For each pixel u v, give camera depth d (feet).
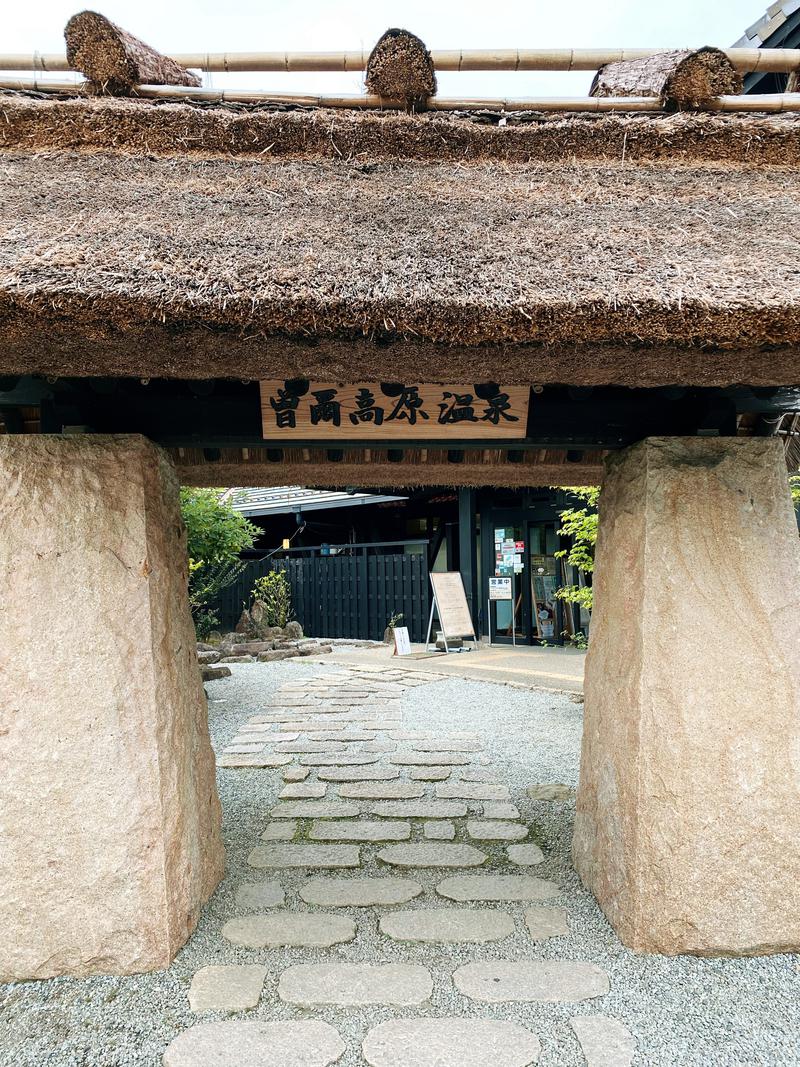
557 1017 6.94
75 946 7.72
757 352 7.06
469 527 39.86
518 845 11.35
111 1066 6.31
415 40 9.85
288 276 6.63
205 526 23.72
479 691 25.12
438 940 8.39
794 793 8.18
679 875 8.04
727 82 9.98
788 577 8.53
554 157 9.68
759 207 8.45
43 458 8.08
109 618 7.97
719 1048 6.47
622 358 7.23
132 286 6.31
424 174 9.30
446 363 7.37
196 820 9.11
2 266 6.42
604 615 9.84
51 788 7.78
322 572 43.60
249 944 8.30
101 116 9.23
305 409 8.93
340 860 10.74
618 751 8.85
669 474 8.56
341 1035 6.66
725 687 8.27
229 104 10.09
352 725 19.93
